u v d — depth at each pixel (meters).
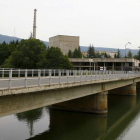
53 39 150.00
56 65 50.75
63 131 20.42
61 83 16.69
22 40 54.94
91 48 141.25
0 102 11.63
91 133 20.44
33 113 27.47
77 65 100.69
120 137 19.66
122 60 93.88
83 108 28.00
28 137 17.97
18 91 11.98
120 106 35.50
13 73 23.00
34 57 52.19
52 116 26.06
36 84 14.33
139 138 19.47
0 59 69.12
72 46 145.38
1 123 22.28
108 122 24.64
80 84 20.20
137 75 51.81
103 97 27.70
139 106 35.56
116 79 32.06
